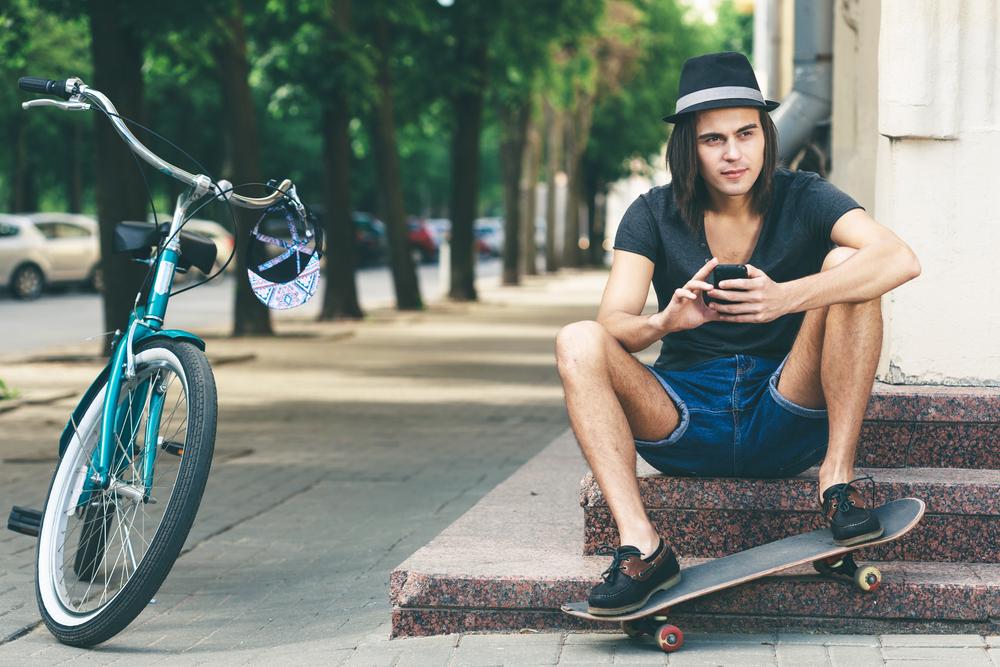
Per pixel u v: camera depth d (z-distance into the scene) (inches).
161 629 184.9
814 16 358.9
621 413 160.2
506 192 1454.2
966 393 189.2
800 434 166.6
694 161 163.5
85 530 186.2
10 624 186.7
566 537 191.6
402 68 1055.6
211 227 1480.1
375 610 190.4
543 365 627.2
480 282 1587.1
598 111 1973.4
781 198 166.6
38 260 1173.1
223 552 239.9
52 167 1785.2
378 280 1637.6
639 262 167.6
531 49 1107.3
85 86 185.6
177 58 662.5
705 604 164.7
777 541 166.2
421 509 280.7
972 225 200.1
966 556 173.3
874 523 156.3
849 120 280.8
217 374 574.6
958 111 199.6
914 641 157.8
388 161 998.4
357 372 587.5
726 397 166.4
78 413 191.3
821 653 153.6
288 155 2065.7
